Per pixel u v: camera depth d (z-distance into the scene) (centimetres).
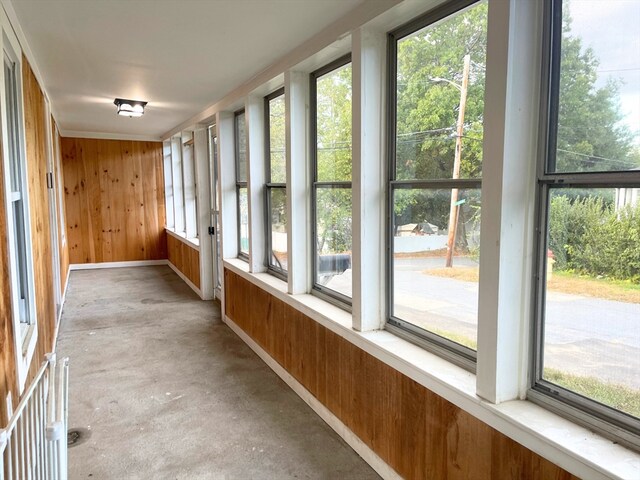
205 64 313
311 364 284
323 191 288
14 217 220
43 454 140
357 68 213
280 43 266
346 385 244
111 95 421
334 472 222
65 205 750
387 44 214
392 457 207
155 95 423
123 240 797
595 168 129
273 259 383
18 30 228
